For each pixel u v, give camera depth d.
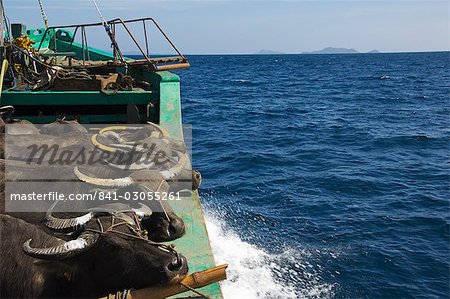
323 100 43.28
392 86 60.62
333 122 29.81
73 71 9.51
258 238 11.73
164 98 8.34
